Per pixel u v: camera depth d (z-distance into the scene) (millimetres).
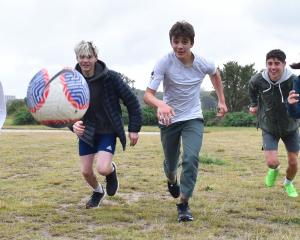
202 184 7914
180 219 5496
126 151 13156
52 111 5211
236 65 43750
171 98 5676
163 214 5902
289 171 7023
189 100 5656
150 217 5742
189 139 5523
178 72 5566
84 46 5523
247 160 11508
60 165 10289
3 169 9703
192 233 5074
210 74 5789
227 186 7797
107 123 5785
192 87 5637
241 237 4953
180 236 4938
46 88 5184
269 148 6930
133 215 5855
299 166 10344
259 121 7004
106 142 5828
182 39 5363
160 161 10992
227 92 43688
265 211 6145
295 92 5699
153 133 24281
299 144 6980
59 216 5754
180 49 5383
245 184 8000
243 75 43500
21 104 42531
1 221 5547
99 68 5660
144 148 14062
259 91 6762
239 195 7098
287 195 7148
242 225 5383
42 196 6930
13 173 9148
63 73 5266
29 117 34875
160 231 5113
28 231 5168
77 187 7613
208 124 35094
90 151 5973
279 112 6641
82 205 6406
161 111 5234
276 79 6500
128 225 5422
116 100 5777
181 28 5344
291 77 6473
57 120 5273
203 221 5555
